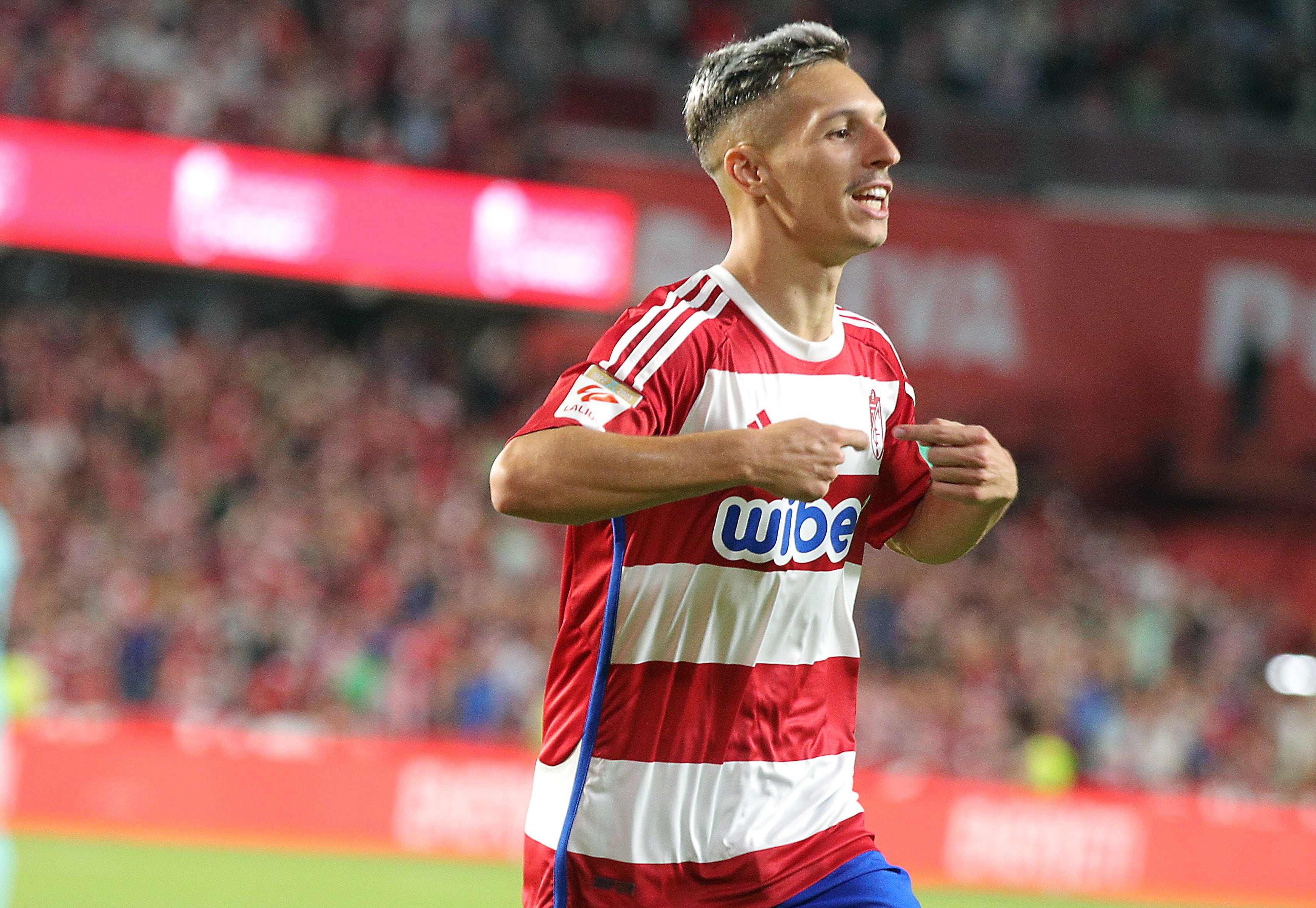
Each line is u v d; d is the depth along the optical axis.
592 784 9.77
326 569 52.56
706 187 58.81
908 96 62.16
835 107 9.75
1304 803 53.44
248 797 38.69
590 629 9.80
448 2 63.09
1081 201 63.28
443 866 37.91
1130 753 52.69
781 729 10.10
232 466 56.59
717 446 8.69
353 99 59.03
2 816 37.59
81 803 38.00
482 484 59.97
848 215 9.78
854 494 10.30
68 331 59.88
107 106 55.16
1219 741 54.53
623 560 9.56
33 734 37.94
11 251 54.41
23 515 51.31
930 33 68.94
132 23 57.44
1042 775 48.28
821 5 68.69
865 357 10.60
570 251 56.78
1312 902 41.38
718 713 9.87
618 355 9.50
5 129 50.66
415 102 59.16
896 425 10.77
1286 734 55.78
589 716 9.75
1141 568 61.84
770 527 9.66
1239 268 63.78
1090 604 60.06
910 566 58.28
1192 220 63.56
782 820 10.09
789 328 10.09
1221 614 61.72
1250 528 63.88
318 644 48.59
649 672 9.73
